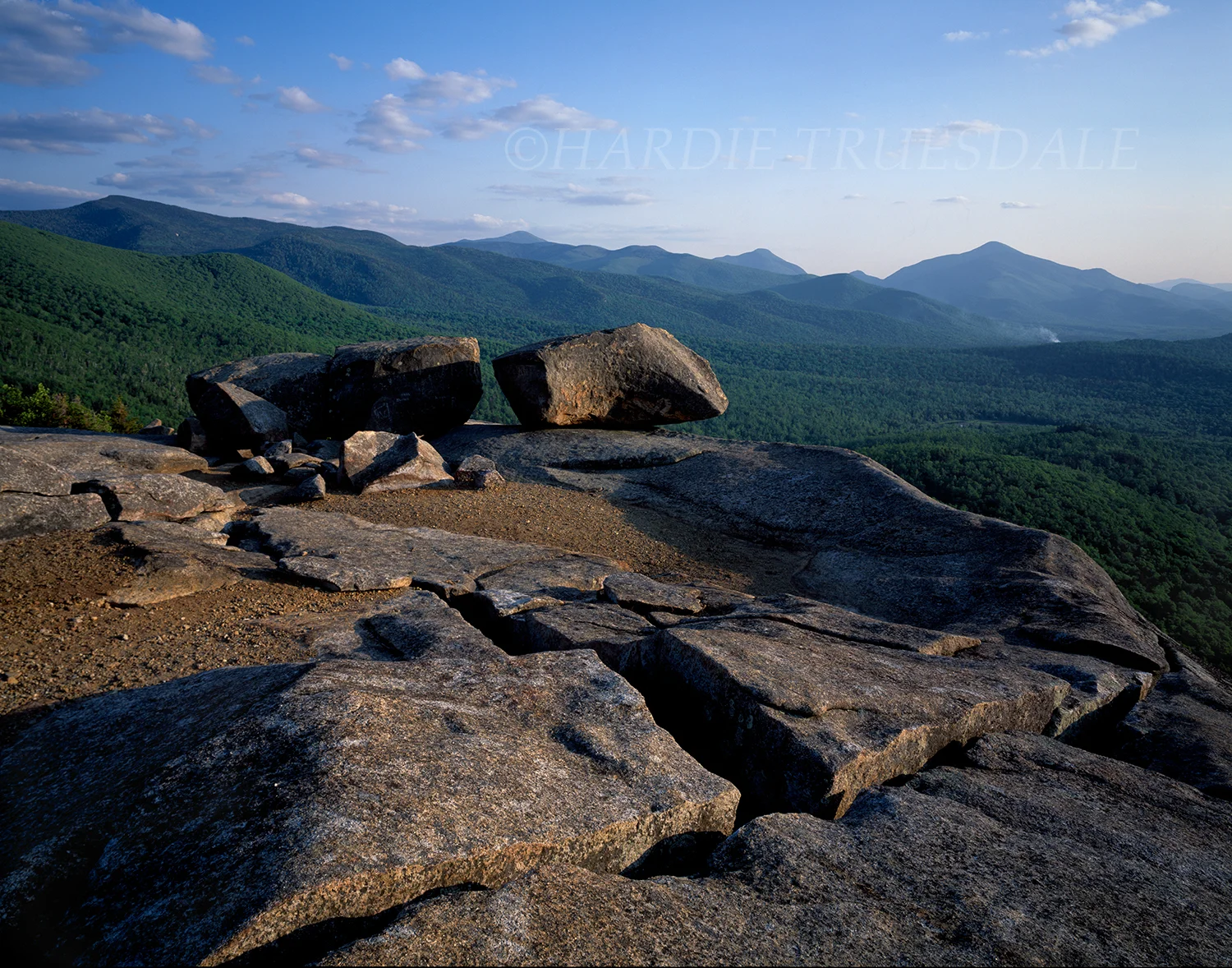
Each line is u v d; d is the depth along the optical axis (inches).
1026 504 2982.3
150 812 116.5
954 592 335.3
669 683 204.2
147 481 354.9
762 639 217.2
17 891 103.7
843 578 377.4
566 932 98.2
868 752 162.4
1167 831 153.6
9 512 292.4
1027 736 194.7
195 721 146.6
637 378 637.9
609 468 570.6
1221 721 224.1
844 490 476.1
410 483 494.9
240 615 243.1
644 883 113.2
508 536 414.0
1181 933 116.8
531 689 172.7
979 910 115.9
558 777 136.9
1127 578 2242.9
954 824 144.0
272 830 108.3
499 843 113.8
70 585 247.9
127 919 97.0
